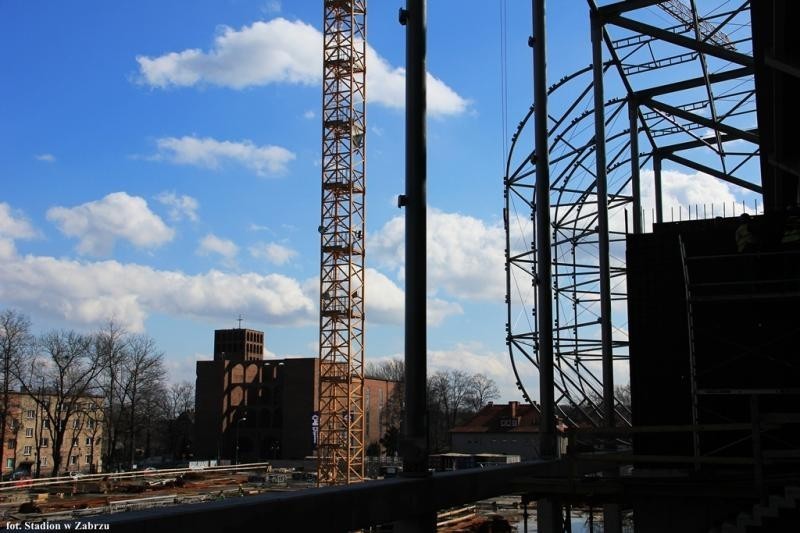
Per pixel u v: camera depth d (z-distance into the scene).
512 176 35.78
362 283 76.62
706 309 19.89
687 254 20.38
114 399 111.00
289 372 130.25
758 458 12.82
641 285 20.75
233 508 6.30
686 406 19.83
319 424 75.44
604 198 30.19
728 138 42.34
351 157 76.75
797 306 18.95
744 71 34.88
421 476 10.22
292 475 94.50
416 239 11.26
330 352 75.81
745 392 16.55
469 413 160.38
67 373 97.44
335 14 79.00
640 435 20.11
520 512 57.47
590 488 14.23
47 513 52.50
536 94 19.58
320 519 7.49
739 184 42.00
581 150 35.19
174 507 6.07
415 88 11.71
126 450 118.50
